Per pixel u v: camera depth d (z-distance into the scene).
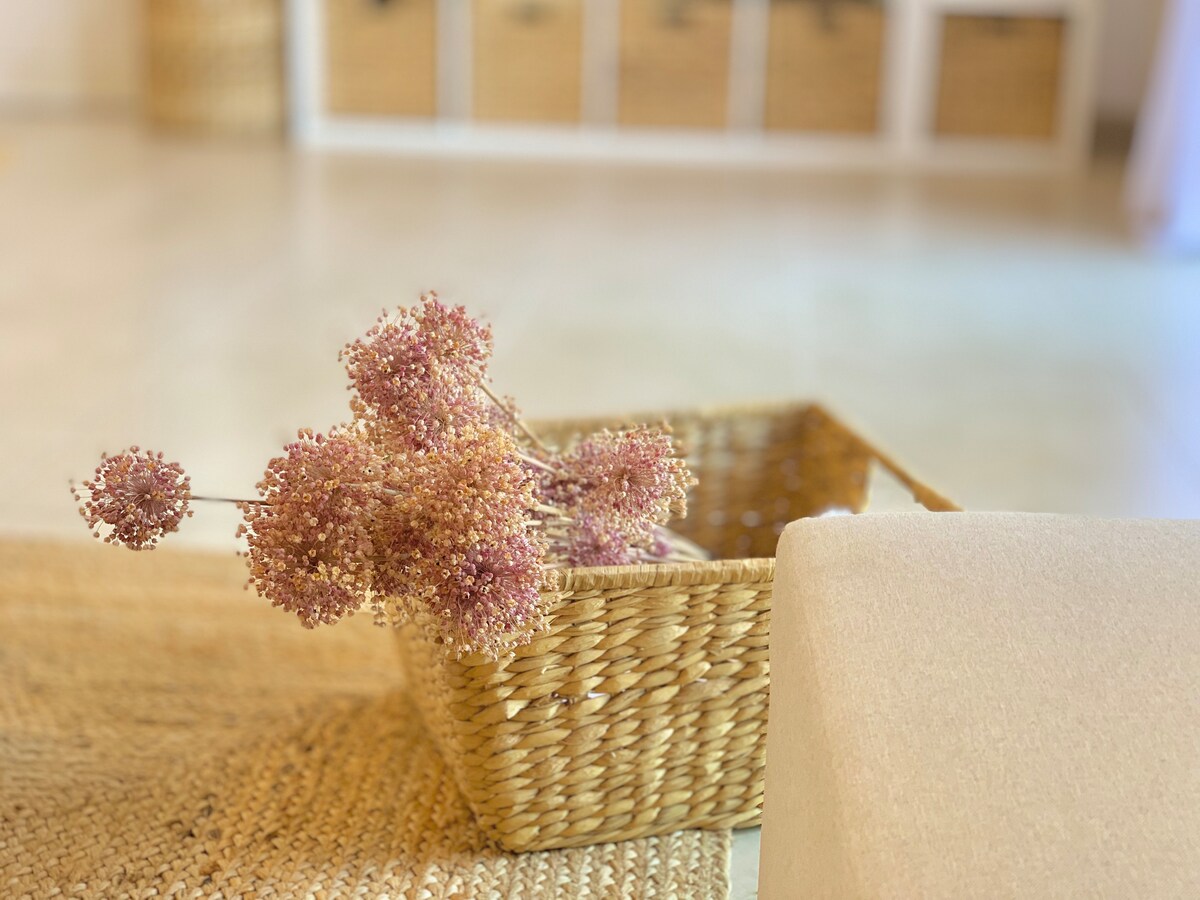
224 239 5.05
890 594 1.15
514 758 1.57
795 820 1.10
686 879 1.63
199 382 3.59
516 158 6.74
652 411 2.06
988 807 0.97
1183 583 1.17
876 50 6.61
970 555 1.20
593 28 6.69
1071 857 0.93
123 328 4.02
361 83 6.84
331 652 2.22
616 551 1.58
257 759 1.87
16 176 5.91
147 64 6.97
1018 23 6.51
